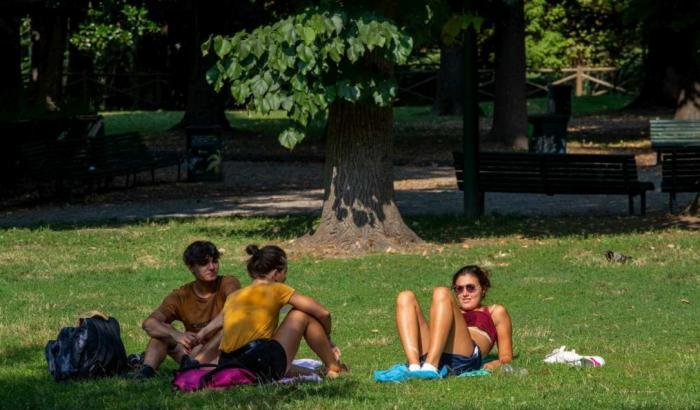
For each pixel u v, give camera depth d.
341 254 36.75
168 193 55.44
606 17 113.25
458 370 18.88
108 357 19.47
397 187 56.56
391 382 18.08
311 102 32.38
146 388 18.03
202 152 59.69
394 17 33.34
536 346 23.03
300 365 19.78
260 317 18.25
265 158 70.62
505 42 74.38
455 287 19.78
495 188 44.09
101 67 127.62
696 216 43.59
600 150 72.25
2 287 31.33
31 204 51.75
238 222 43.91
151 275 33.22
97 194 55.00
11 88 69.38
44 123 59.56
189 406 16.27
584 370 19.52
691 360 20.75
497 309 20.00
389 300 29.58
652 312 27.53
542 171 43.12
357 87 32.88
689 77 80.38
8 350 22.86
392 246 37.31
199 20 81.94
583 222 42.59
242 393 17.02
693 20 50.56
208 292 19.92
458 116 105.31
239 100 32.66
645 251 36.16
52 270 34.19
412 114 107.81
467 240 39.00
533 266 34.00
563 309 28.09
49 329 25.27
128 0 71.44
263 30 32.41
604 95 123.69
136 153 59.00
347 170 37.34
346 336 25.23
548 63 131.75
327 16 31.73
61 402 17.06
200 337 19.20
